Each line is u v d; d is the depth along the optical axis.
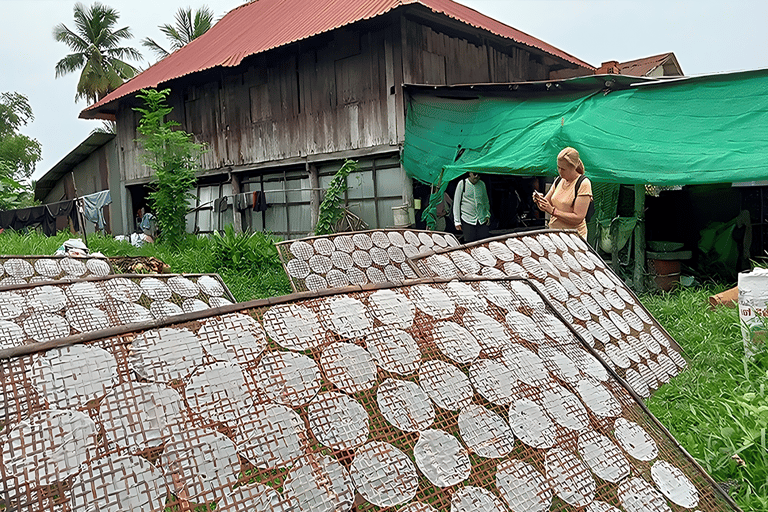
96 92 32.03
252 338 1.45
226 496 1.16
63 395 1.17
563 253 3.78
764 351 3.22
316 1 14.34
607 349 3.15
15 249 10.48
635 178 5.94
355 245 4.87
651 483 1.63
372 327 1.63
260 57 12.31
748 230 7.01
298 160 12.33
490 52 12.48
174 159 13.06
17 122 36.00
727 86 7.12
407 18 10.28
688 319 4.25
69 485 1.06
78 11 31.97
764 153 5.68
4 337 2.40
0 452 1.06
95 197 17.22
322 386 1.43
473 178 8.32
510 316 1.94
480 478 1.41
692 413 2.62
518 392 1.66
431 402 1.52
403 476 1.34
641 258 6.49
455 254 3.25
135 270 7.22
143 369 1.28
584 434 1.66
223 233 13.88
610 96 7.85
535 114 8.47
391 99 10.46
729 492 1.98
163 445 1.18
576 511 1.45
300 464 1.27
